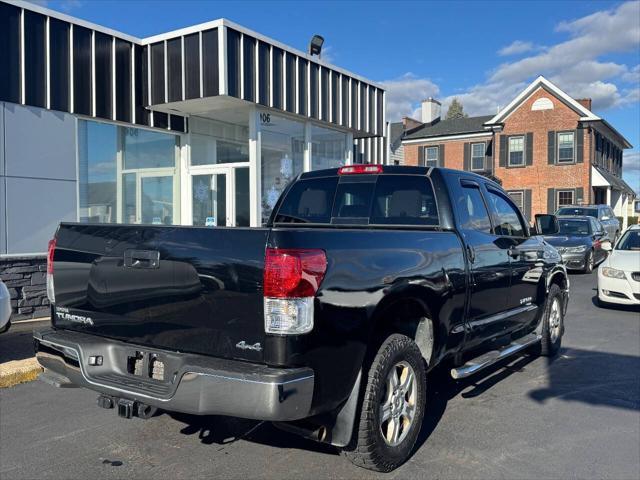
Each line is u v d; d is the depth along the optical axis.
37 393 5.39
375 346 3.77
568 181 30.56
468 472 3.80
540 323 6.51
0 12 8.00
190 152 11.45
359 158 16.86
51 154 8.72
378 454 3.64
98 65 9.45
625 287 9.78
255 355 3.13
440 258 4.30
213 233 3.30
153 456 4.03
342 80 12.65
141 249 3.56
